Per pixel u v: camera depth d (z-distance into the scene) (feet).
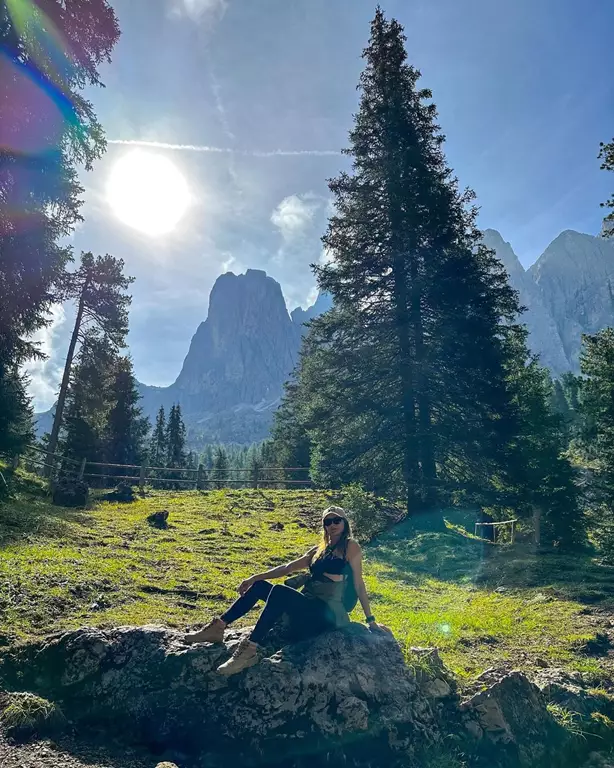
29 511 38.40
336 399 53.83
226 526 45.68
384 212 56.44
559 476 49.26
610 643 20.80
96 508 50.62
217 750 11.74
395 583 32.55
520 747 12.60
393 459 53.42
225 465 253.24
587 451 60.90
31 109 36.32
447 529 50.19
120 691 12.65
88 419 103.71
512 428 50.83
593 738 13.87
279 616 12.94
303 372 59.67
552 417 69.92
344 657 12.61
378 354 54.70
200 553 33.58
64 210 40.34
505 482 51.70
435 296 52.39
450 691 13.57
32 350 43.11
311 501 64.69
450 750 12.20
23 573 22.15
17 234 37.47
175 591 23.49
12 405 42.70
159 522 43.75
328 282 56.90
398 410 51.93
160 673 12.70
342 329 56.44
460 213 57.00
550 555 42.75
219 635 13.12
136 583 23.98
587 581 32.09
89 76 39.81
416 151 55.26
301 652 12.76
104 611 19.58
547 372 74.74
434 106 59.62
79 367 98.48
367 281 56.18
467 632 21.89
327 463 54.44
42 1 35.99
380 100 60.49
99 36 39.04
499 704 13.15
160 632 13.66
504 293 54.24
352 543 13.78
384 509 59.06
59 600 19.90
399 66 61.77
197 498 64.44
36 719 11.75
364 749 11.69
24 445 43.73
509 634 22.03
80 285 91.35
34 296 39.81
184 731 12.03
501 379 52.95
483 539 53.42
